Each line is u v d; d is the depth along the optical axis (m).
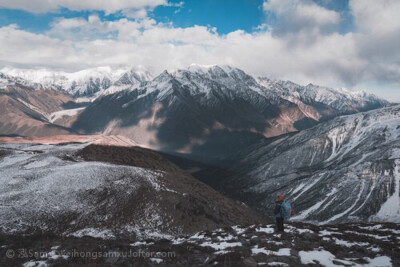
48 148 115.38
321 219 174.62
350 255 18.73
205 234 27.83
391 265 17.00
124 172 81.25
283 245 20.55
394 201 164.12
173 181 89.50
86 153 107.06
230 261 16.91
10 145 123.31
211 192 99.19
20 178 73.62
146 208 67.81
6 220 52.84
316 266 16.31
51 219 56.00
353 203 178.00
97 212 61.53
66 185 69.06
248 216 94.31
